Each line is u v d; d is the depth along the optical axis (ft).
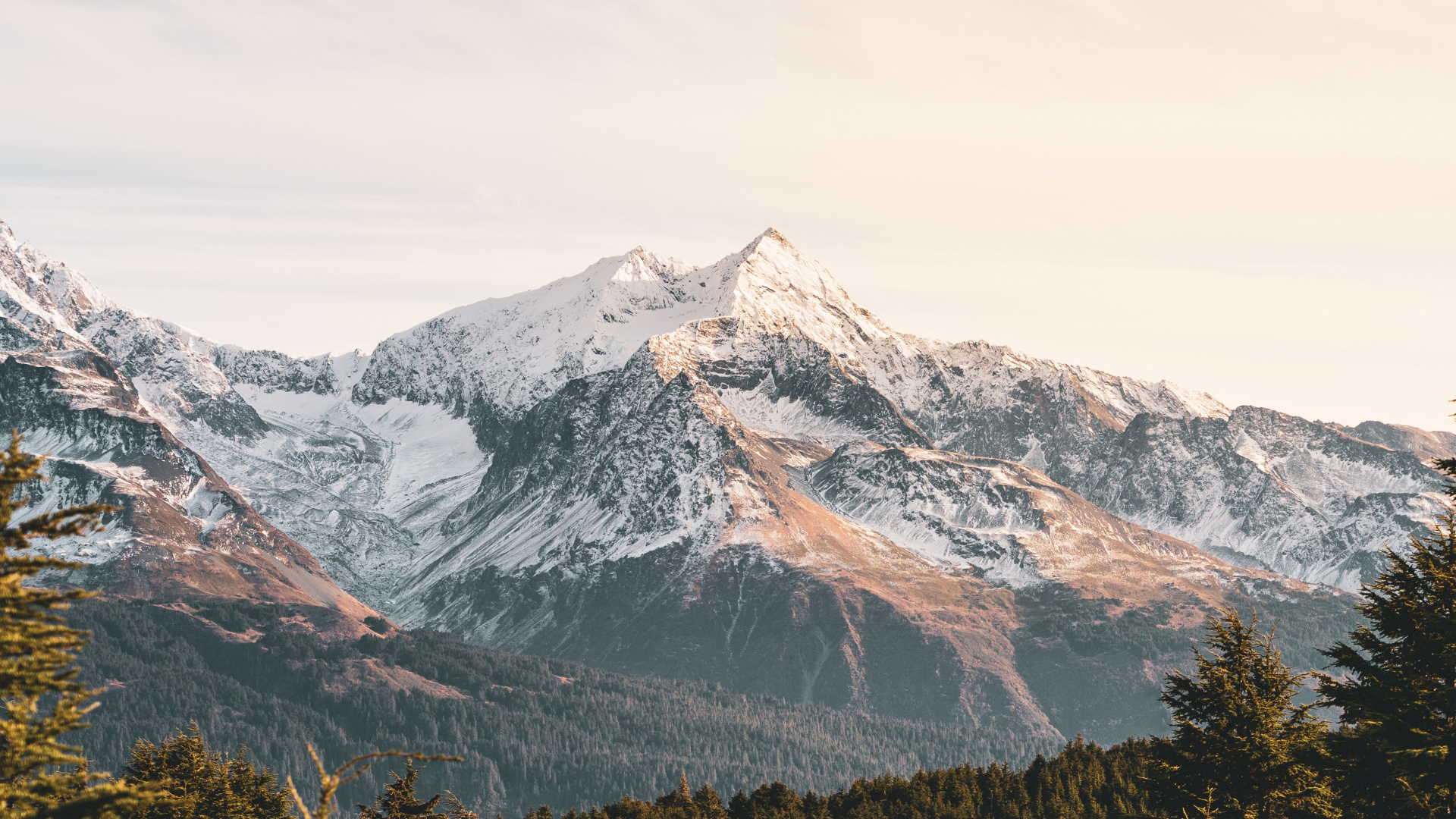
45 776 136.98
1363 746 225.15
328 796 151.53
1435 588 222.69
